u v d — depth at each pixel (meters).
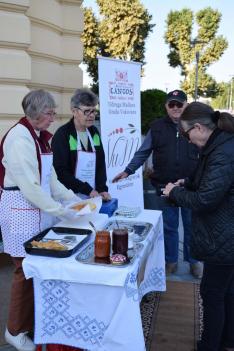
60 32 5.01
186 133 2.21
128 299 1.87
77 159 2.97
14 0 3.93
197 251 2.21
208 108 2.18
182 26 25.11
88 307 1.99
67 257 2.03
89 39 16.92
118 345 1.90
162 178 3.61
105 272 1.87
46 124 2.36
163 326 2.88
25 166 2.23
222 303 2.29
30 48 4.45
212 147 2.08
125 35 17.64
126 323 1.87
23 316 2.46
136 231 2.45
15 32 3.99
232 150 2.04
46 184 2.48
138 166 3.73
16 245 2.39
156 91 7.61
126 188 4.78
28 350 2.43
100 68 4.43
